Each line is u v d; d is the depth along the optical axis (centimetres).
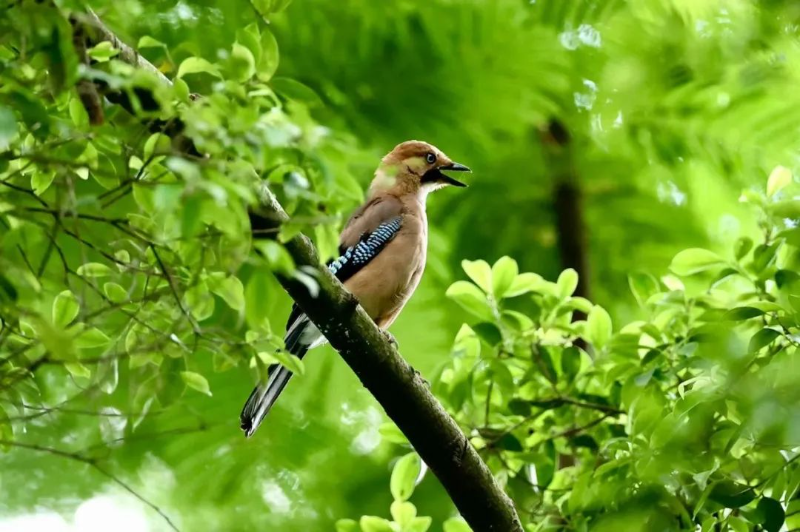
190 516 1341
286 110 786
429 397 956
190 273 796
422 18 1350
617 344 1057
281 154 728
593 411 1114
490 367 1082
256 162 695
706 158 1397
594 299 1425
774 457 919
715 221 1452
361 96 1344
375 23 1344
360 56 1341
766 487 917
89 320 761
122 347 894
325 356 1316
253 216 820
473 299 1093
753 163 1391
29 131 720
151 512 1329
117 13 767
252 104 702
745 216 1419
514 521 988
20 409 828
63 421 1252
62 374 1202
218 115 681
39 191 807
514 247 1425
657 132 1408
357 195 715
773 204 1012
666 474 925
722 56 1378
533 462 1091
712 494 915
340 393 1318
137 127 753
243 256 713
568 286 1091
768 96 1384
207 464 1285
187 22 1275
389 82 1345
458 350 1095
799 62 1364
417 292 1395
